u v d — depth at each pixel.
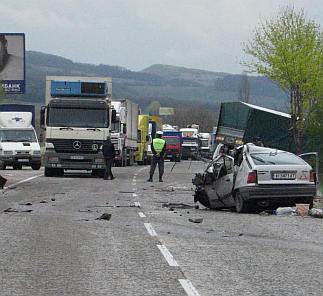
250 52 60.12
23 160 62.84
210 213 26.94
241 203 26.58
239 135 53.69
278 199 25.97
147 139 90.38
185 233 20.64
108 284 13.06
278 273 14.35
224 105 54.69
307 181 25.95
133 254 16.59
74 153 49.25
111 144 49.06
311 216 25.56
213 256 16.42
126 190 38.94
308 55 58.28
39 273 14.12
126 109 72.62
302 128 56.66
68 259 15.83
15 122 65.12
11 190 37.75
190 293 12.27
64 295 12.09
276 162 26.12
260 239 19.52
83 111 49.25
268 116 54.28
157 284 13.07
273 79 59.00
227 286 12.95
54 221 23.41
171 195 36.06
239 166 26.73
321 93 57.66
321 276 14.06
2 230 20.81
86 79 51.22
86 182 45.44
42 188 39.44
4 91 86.19
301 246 18.20
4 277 13.67
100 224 22.69
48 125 49.06
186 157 122.81
